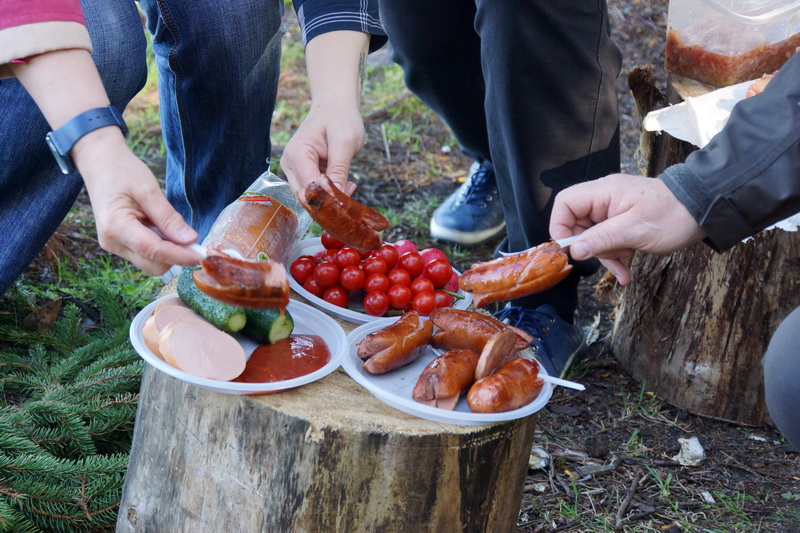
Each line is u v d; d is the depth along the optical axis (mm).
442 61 1617
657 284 1500
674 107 1379
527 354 1145
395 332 1088
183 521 1093
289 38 3203
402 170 2352
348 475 1015
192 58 1416
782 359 1080
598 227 1034
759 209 1002
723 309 1438
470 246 1954
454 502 1044
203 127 1496
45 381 1364
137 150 2322
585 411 1502
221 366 1034
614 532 1277
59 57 992
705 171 1008
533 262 1065
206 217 1596
